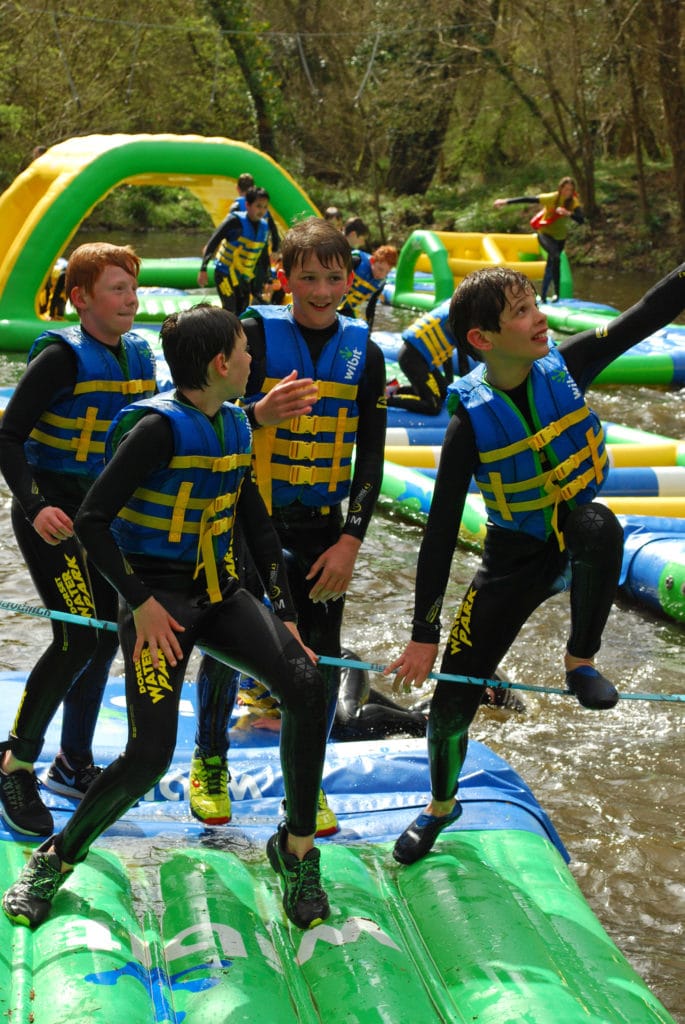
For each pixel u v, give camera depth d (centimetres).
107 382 403
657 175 3166
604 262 2809
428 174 3534
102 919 343
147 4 3209
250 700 536
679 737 562
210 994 314
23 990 313
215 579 347
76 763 433
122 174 1577
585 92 2955
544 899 376
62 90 3225
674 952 402
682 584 702
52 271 1625
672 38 2609
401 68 3219
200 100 3381
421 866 389
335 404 404
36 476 414
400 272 2042
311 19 3319
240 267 1486
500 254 1973
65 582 395
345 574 398
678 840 472
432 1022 313
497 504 362
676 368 1449
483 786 451
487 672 374
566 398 356
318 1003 320
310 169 3512
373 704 557
